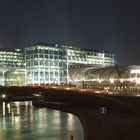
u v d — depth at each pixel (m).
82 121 84.56
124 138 60.31
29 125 83.19
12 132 72.75
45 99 143.75
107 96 107.56
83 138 63.66
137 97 95.19
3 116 102.50
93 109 108.88
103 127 72.62
